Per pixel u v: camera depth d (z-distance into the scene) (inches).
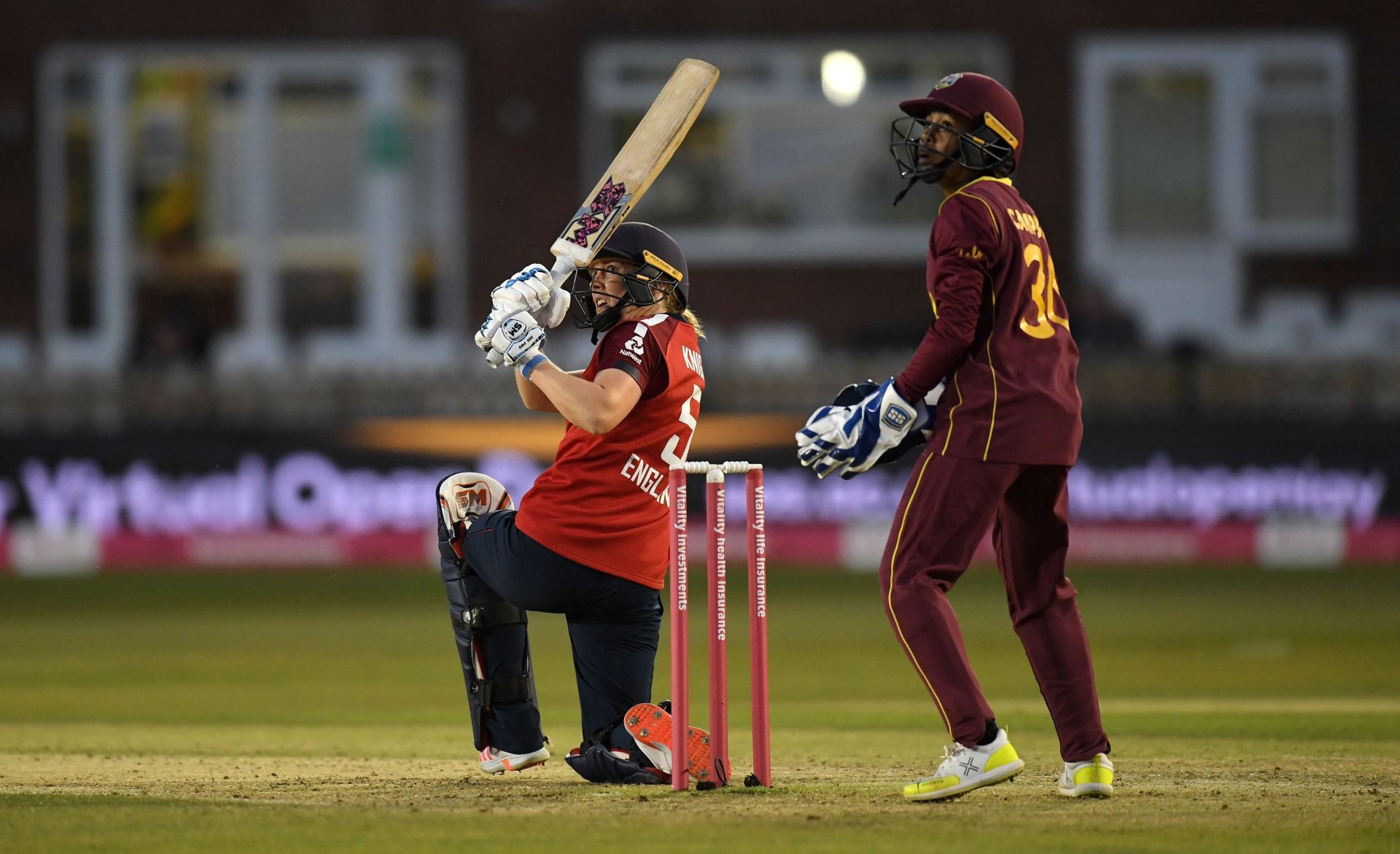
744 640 1494.8
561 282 671.8
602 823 585.6
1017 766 619.8
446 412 2202.3
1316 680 1213.7
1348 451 2070.6
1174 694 1134.4
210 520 2100.1
